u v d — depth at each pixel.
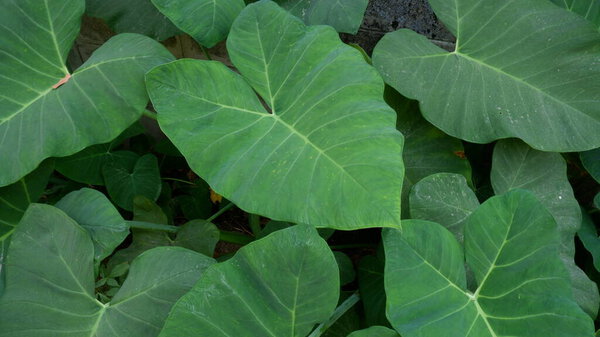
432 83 1.24
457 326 1.00
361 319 1.35
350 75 1.12
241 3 1.24
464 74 1.25
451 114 1.24
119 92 1.16
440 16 1.27
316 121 1.09
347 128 1.07
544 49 1.24
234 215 1.76
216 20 1.20
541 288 1.02
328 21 1.29
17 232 1.08
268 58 1.15
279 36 1.16
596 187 1.50
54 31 1.19
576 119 1.22
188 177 1.80
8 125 1.14
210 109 1.10
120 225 1.14
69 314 1.06
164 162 1.76
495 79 1.25
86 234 1.09
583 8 1.33
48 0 1.19
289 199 1.03
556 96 1.23
